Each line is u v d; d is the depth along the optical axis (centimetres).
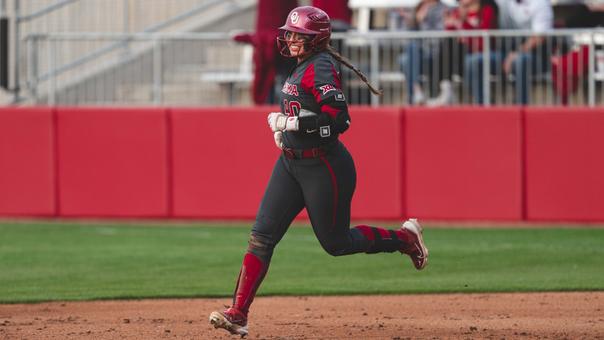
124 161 5738
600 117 5341
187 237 5119
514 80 5559
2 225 5619
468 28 5762
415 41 5650
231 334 2698
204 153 5672
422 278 3931
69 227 5528
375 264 4334
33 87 6112
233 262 4356
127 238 5103
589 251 4578
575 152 5369
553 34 5519
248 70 6125
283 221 2494
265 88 5747
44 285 3797
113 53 6512
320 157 2419
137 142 5725
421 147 5484
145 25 6850
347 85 5762
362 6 6444
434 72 5644
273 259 4478
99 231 5372
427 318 3027
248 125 5631
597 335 2700
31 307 3288
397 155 5503
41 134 5797
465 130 5447
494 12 5738
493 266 4216
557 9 6122
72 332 2792
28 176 5819
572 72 5503
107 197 5762
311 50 2428
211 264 4306
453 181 5469
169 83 6131
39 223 5688
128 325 2916
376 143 5519
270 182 2505
